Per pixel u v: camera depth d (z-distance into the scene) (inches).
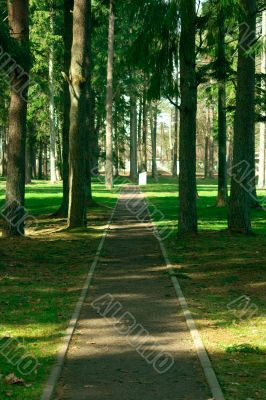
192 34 767.1
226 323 385.7
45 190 2016.5
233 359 311.1
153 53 768.9
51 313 407.8
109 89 1867.6
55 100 2464.3
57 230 910.4
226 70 1055.0
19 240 799.1
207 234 836.6
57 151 2817.4
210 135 3599.9
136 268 593.3
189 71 788.6
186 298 456.8
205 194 1855.3
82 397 258.2
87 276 547.8
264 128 2149.4
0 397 254.4
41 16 1797.5
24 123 826.2
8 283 519.2
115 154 2849.4
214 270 580.4
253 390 267.1
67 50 1103.0
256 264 609.3
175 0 723.4
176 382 277.3
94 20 1188.5
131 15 764.6
